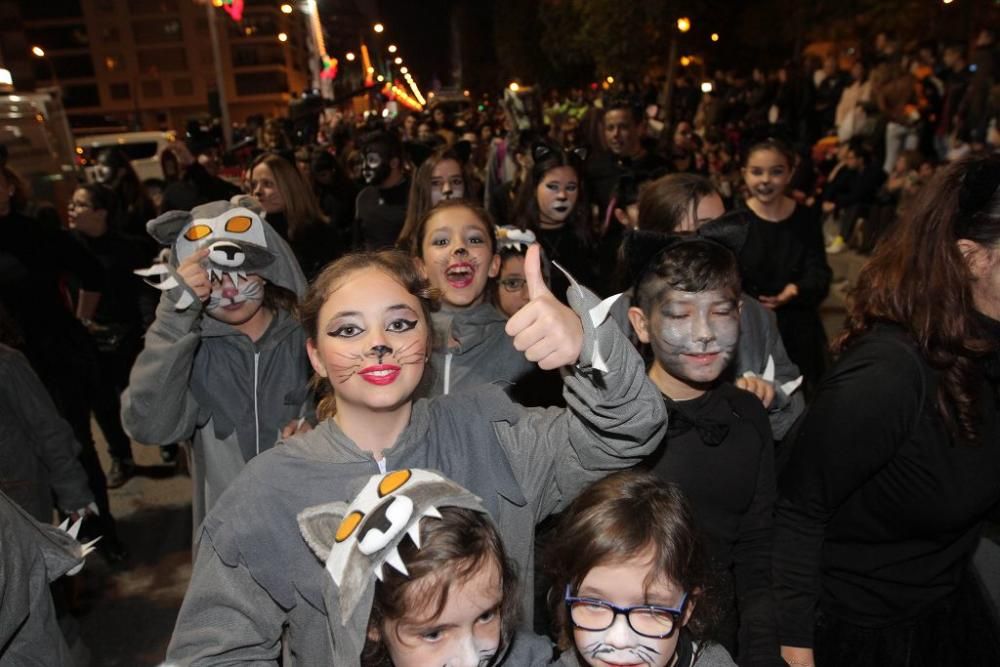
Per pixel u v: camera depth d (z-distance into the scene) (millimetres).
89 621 3666
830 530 1994
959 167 1764
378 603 1366
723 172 12352
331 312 1594
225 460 2576
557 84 43594
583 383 1428
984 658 1941
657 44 24516
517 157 6789
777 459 2168
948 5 16828
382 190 5703
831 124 14242
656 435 1493
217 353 2572
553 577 1729
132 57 78000
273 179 4746
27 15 76750
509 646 1602
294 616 1503
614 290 2316
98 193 5047
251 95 78688
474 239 2895
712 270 2023
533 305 1391
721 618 1928
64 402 4008
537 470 1645
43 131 8312
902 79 10961
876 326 1872
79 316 4457
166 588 3920
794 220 4219
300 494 1542
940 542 1903
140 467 5391
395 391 1551
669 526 1615
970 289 1724
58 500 3029
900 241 1823
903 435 1782
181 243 2525
